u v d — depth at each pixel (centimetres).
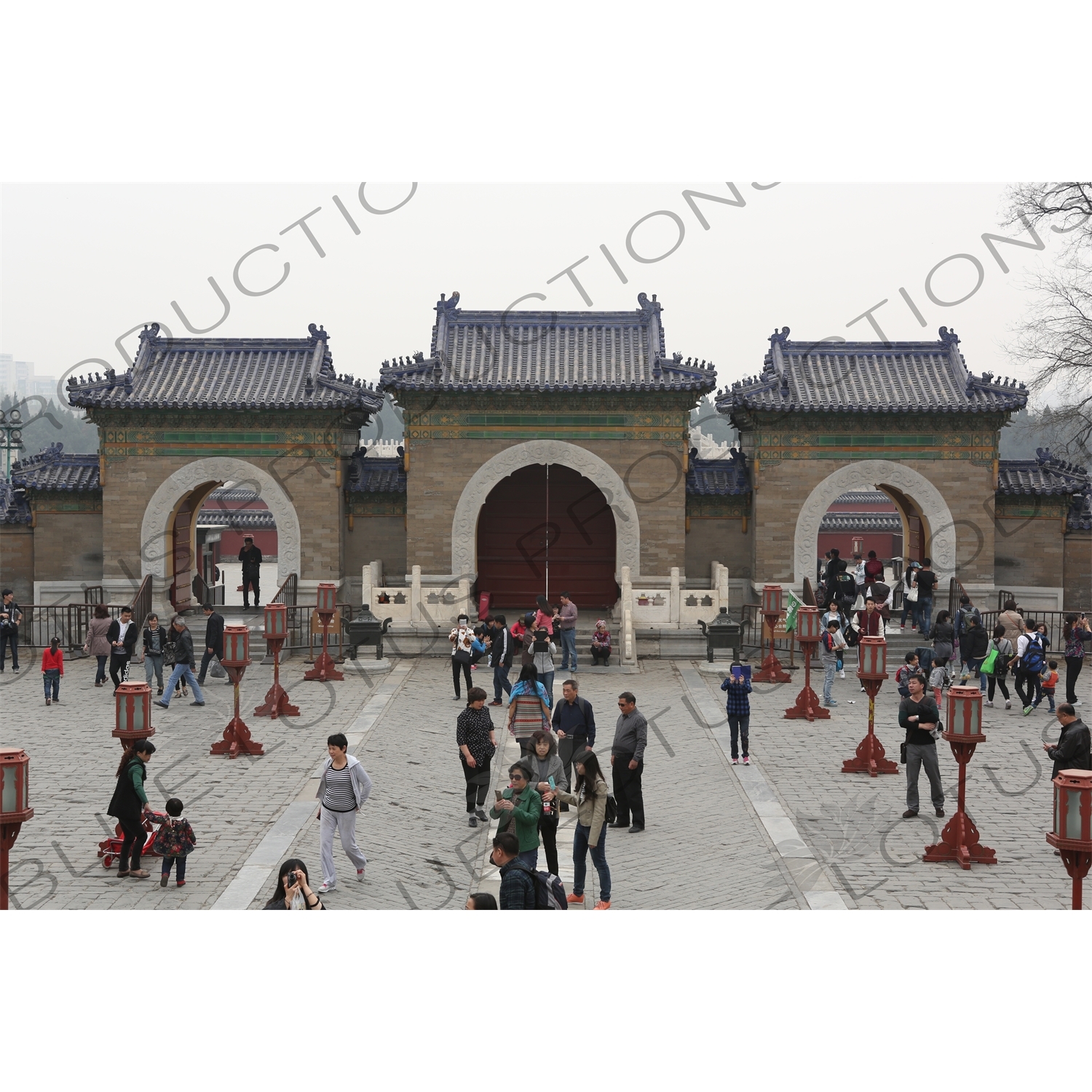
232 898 1341
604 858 1365
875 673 1916
